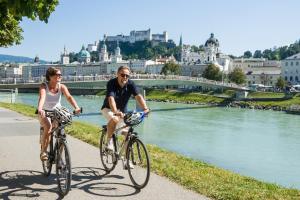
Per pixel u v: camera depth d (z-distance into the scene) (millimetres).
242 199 7512
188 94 142125
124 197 7641
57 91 8492
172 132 48000
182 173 9328
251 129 57000
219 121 67562
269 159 32812
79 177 9023
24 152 12133
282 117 81812
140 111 8562
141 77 93062
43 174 9297
